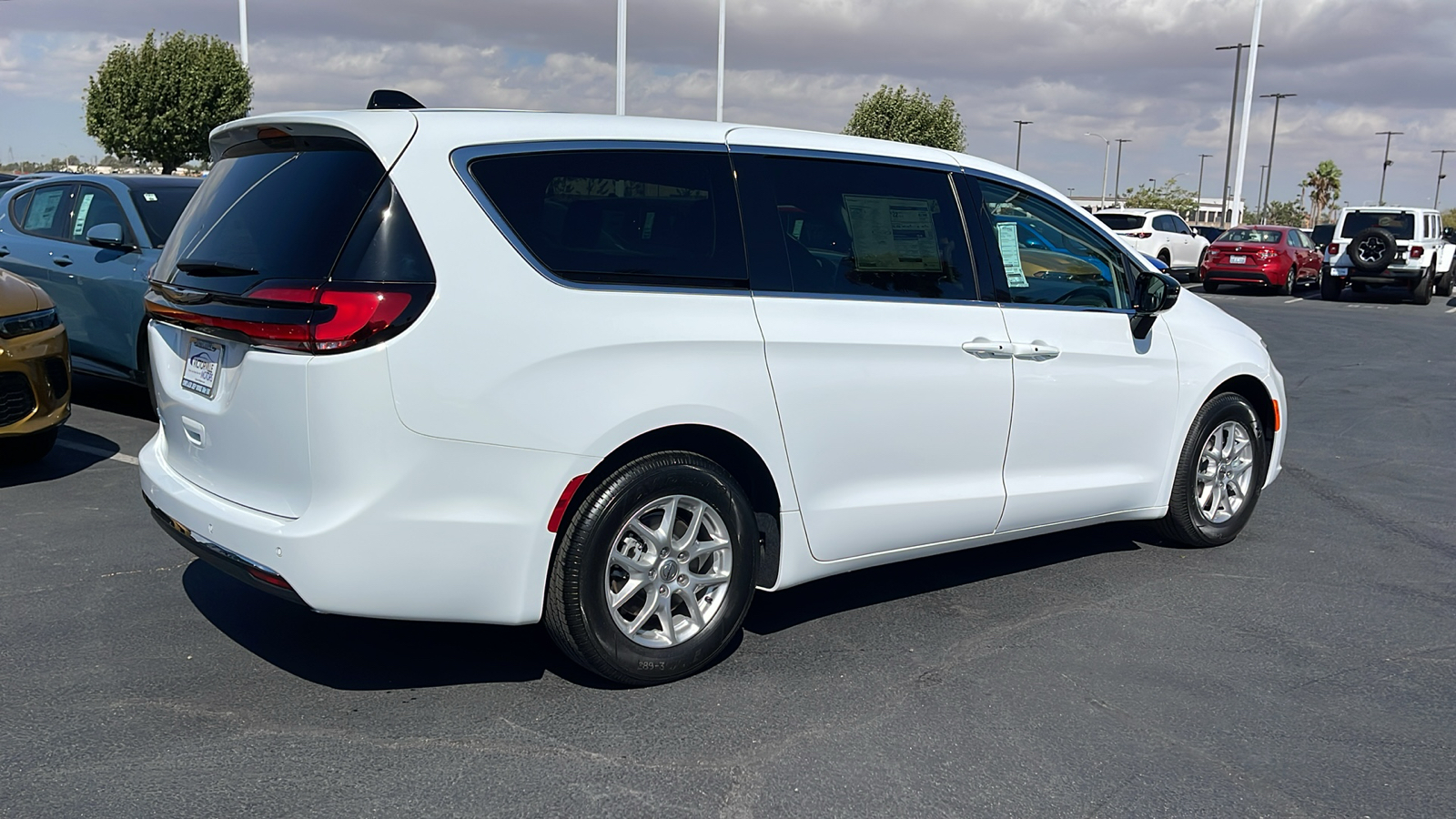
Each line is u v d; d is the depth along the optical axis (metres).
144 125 30.67
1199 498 5.35
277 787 2.96
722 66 22.94
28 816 2.79
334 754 3.15
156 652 3.83
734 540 3.71
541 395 3.25
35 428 5.92
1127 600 4.65
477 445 3.18
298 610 4.24
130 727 3.28
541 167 3.38
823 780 3.09
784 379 3.72
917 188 4.22
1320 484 6.86
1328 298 23.31
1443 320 18.66
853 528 4.01
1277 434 5.59
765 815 2.90
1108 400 4.74
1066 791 3.07
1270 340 15.13
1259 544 5.52
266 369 3.18
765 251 3.75
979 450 4.32
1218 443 5.33
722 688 3.67
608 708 3.49
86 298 7.52
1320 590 4.84
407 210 3.15
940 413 4.15
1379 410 9.66
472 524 3.21
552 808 2.90
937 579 4.88
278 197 3.38
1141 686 3.78
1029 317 4.44
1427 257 21.95
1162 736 3.41
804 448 3.81
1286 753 3.33
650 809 2.91
